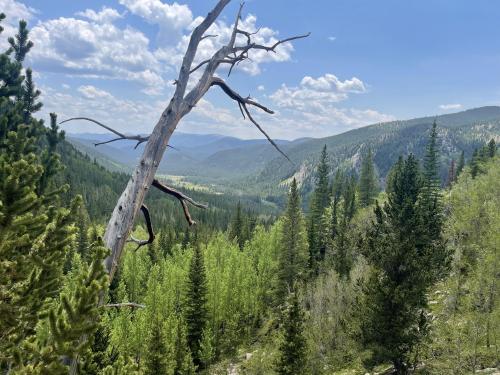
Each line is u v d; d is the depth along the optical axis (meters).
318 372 25.55
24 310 5.78
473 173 72.62
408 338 18.56
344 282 32.34
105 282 3.94
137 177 4.24
